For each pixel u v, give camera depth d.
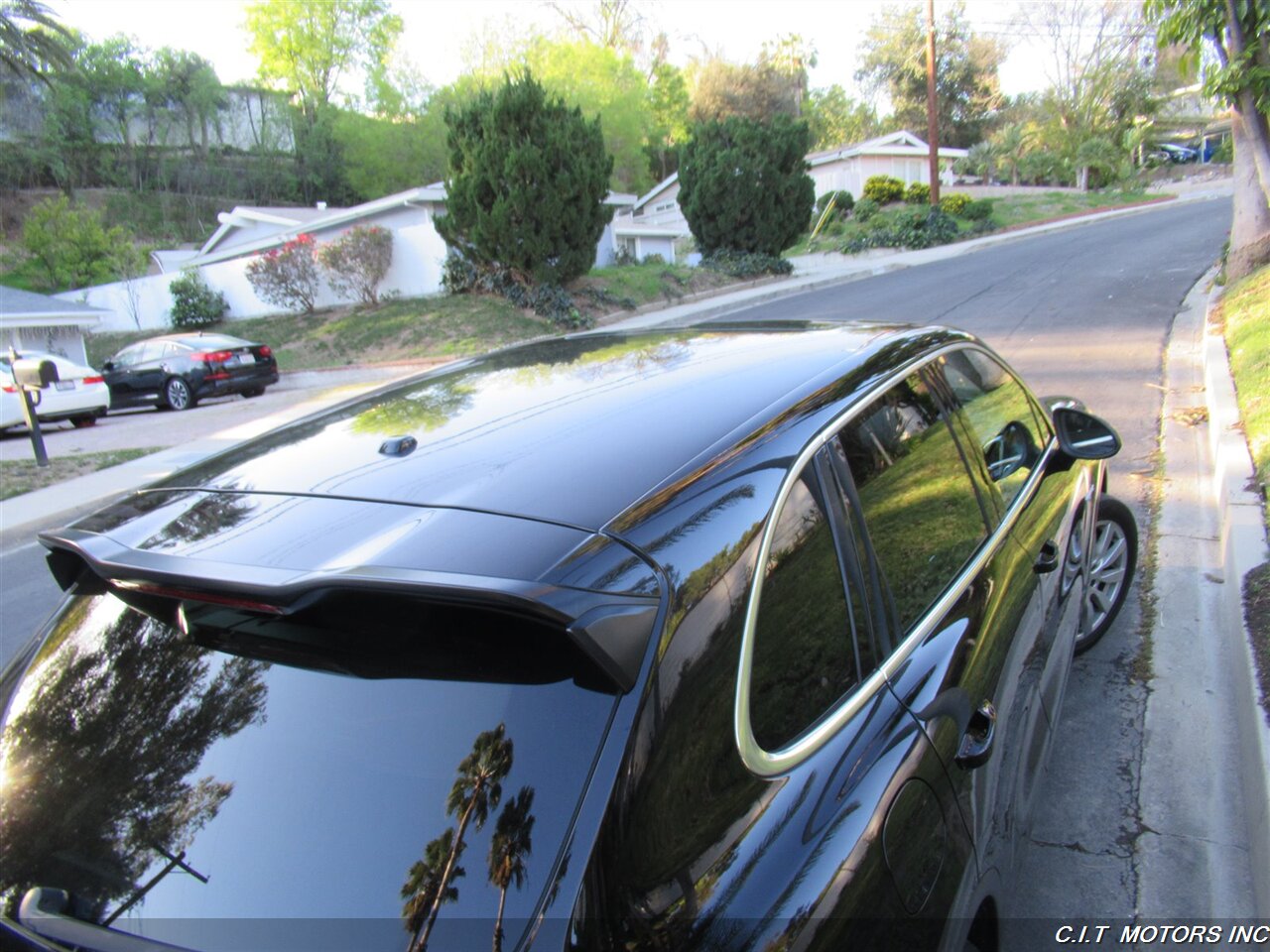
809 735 1.74
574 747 1.41
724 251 29.03
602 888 1.32
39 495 10.30
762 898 1.46
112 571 1.71
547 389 2.43
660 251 35.16
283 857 1.43
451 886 1.35
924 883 1.77
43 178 58.56
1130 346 10.77
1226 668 4.05
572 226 22.95
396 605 1.54
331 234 29.86
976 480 2.79
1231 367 8.31
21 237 47.66
